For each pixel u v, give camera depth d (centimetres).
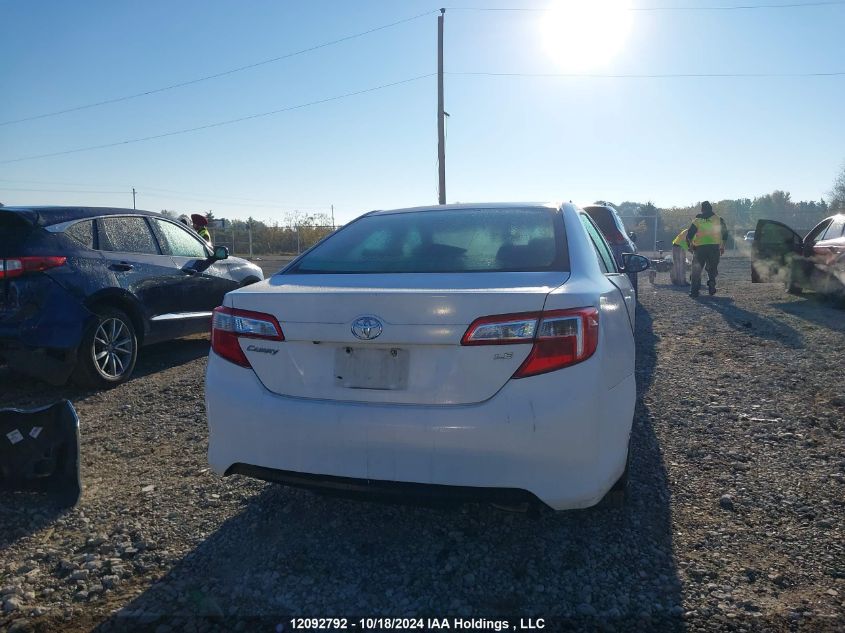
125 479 372
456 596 252
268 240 3988
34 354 512
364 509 326
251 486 357
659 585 256
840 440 407
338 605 247
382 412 246
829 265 1041
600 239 434
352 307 252
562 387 238
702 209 1254
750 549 281
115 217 619
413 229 346
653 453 394
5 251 511
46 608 248
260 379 269
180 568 275
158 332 639
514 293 245
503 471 237
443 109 2548
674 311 1039
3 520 320
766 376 567
